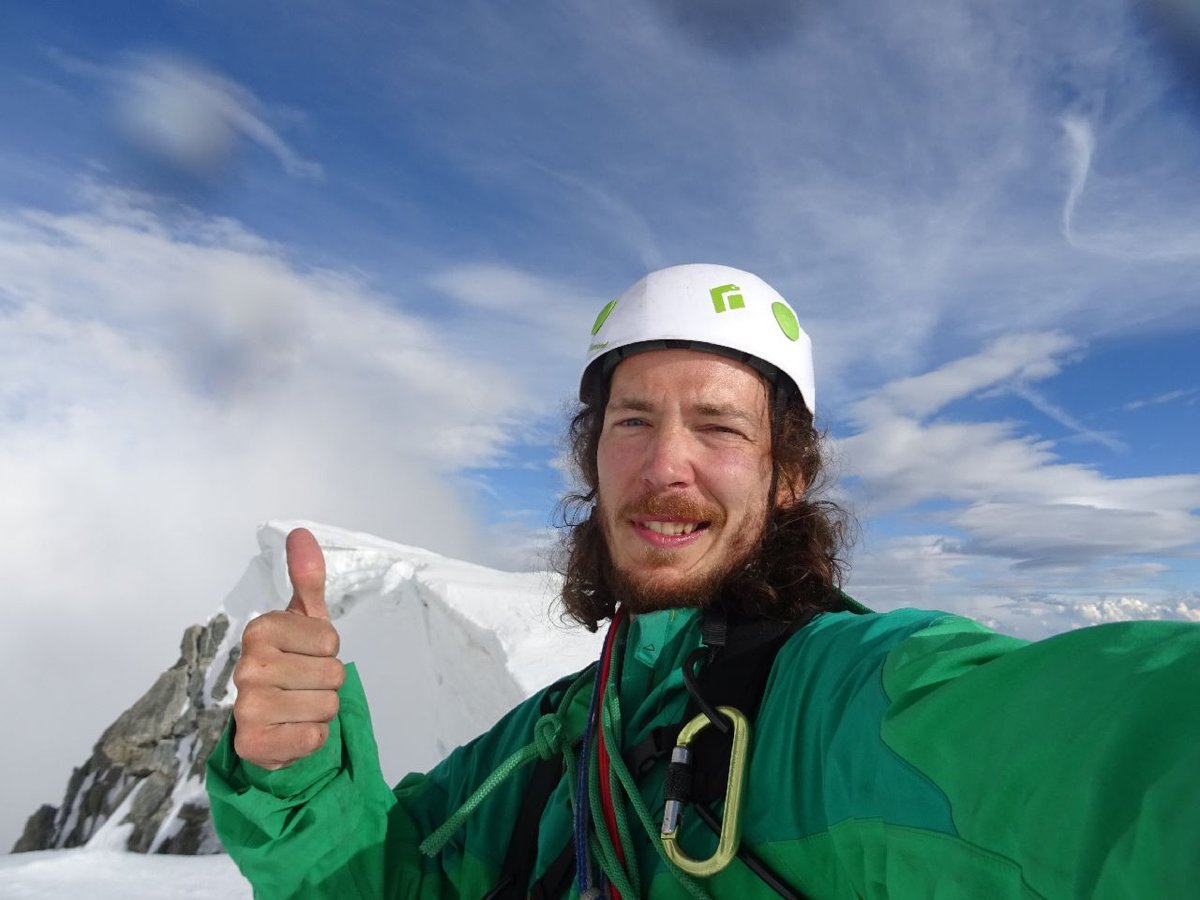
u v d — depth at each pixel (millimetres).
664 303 594
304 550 502
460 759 713
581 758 543
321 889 550
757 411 587
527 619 4074
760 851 411
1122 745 225
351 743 581
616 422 604
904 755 311
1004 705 280
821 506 612
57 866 4672
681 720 493
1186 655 237
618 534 589
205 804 6148
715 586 544
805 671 436
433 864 626
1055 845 233
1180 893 182
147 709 7293
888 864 312
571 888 519
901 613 421
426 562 6809
